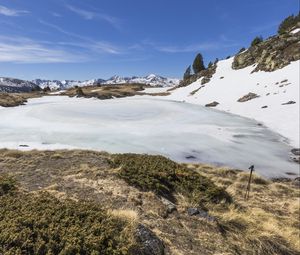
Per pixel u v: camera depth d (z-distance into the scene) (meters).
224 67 101.38
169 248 9.73
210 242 10.88
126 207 12.42
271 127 45.38
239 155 31.20
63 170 18.09
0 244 7.62
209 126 44.94
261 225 13.84
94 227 8.88
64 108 61.41
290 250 12.12
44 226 8.61
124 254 8.07
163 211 12.53
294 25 97.50
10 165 19.67
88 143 33.06
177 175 16.56
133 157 19.70
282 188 22.80
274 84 68.06
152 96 99.31
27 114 52.66
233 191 19.59
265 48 89.19
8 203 10.27
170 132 40.03
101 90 106.38
